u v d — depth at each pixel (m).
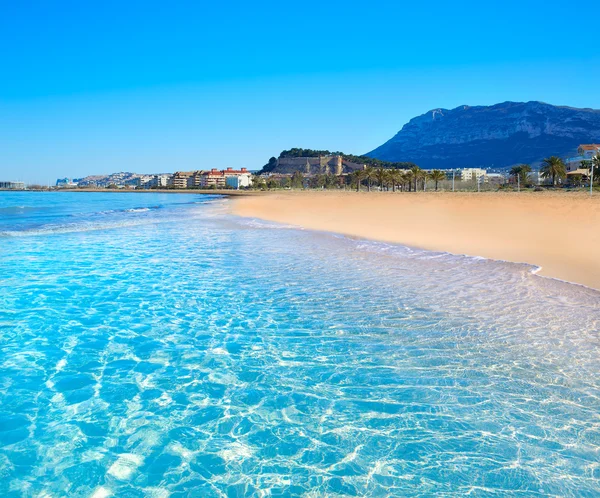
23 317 9.02
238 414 5.27
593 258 14.16
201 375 6.33
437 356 6.85
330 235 22.42
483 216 28.94
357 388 5.88
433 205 41.91
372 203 48.78
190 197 124.06
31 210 50.81
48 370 6.52
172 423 5.09
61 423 5.09
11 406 5.47
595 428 4.87
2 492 3.92
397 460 4.36
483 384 5.92
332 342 7.51
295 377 6.22
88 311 9.42
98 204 71.50
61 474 4.20
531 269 12.90
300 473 4.19
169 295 10.67
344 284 11.59
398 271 13.16
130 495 3.90
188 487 4.01
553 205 34.50
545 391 5.71
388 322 8.46
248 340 7.66
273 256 16.22
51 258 16.02
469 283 11.45
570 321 8.34
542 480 4.03
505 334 7.71
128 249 18.39
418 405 5.41
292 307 9.56
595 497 3.80
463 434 4.79
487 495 3.84
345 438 4.74
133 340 7.72
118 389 5.92
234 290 11.09
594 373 6.19
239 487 4.00
